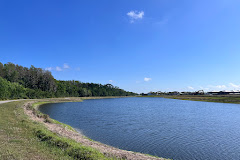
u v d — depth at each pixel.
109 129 25.81
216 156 15.44
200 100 123.50
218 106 73.88
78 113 44.69
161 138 21.12
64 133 17.72
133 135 22.42
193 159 14.70
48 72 109.19
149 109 59.88
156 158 12.84
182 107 69.44
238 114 45.66
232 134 23.48
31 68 106.50
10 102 41.31
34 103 57.19
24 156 8.48
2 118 18.88
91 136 21.52
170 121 34.00
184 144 18.80
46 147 10.73
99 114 43.78
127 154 12.80
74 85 165.12
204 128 27.34
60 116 38.00
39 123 20.03
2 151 8.66
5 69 90.25
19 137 12.17
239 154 15.91
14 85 65.19
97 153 10.79
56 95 106.50
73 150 10.55
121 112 49.50
